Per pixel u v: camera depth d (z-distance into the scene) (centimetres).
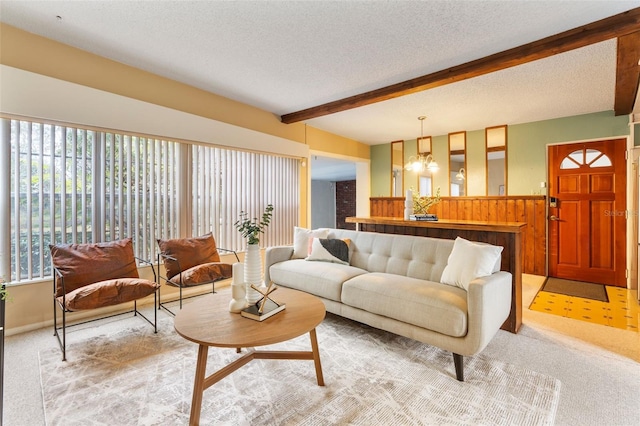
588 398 178
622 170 425
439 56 286
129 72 312
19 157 257
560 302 353
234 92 382
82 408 168
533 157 494
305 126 523
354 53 281
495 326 212
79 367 208
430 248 279
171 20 233
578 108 427
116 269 269
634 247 409
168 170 350
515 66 296
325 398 177
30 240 264
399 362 217
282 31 246
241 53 283
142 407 169
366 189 685
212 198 391
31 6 220
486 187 538
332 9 217
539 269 484
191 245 326
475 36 251
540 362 217
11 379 194
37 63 259
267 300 207
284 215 486
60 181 278
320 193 1174
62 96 270
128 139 319
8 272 253
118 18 232
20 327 259
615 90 346
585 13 221
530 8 215
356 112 452
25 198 261
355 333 265
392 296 228
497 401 175
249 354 192
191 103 363
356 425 156
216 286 396
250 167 436
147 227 333
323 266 299
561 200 470
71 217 284
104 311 304
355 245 330
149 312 311
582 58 282
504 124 515
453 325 197
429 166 472
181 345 241
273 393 182
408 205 383
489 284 201
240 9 219
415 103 410
